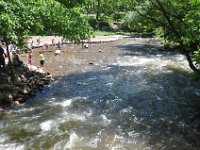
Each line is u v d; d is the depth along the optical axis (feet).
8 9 62.49
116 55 123.13
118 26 228.63
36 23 69.56
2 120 53.26
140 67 99.25
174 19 66.18
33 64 102.01
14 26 62.03
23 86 69.05
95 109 60.44
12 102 61.46
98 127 51.52
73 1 83.35
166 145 45.29
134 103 64.18
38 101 64.39
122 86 76.69
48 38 161.79
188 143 45.93
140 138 47.60
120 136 48.24
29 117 55.06
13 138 46.65
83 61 109.29
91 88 75.00
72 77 85.66
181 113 58.29
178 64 102.32
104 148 44.06
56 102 63.98
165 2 64.03
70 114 57.16
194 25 55.06
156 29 91.30
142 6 71.00
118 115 57.31
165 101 65.16
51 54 122.01
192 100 65.67
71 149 43.47
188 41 61.21
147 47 146.72
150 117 56.44
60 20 73.92
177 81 80.43
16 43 69.62
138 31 213.25
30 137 47.09
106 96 68.74
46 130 49.75
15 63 84.99
